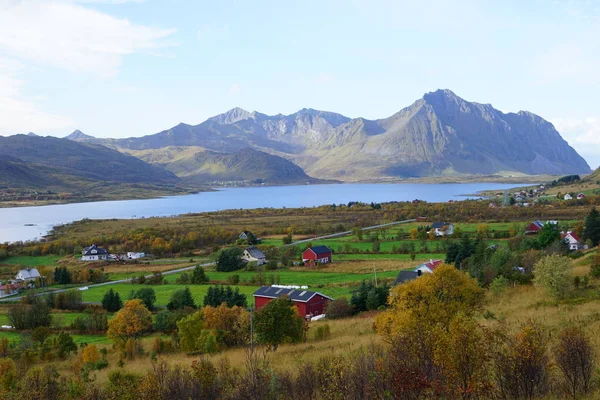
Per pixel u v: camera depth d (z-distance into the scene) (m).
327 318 70.50
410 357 21.53
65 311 88.56
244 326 56.84
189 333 56.88
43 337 66.44
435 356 20.50
